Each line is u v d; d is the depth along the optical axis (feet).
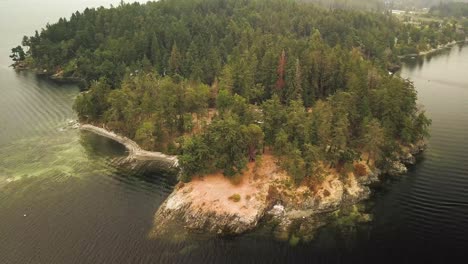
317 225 305.94
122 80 561.43
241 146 344.28
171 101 443.73
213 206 316.40
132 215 318.86
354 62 506.07
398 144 398.21
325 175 343.05
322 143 356.59
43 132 478.18
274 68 498.69
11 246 284.20
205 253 278.46
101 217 316.40
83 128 487.61
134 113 451.53
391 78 469.98
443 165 386.73
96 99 498.28
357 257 275.18
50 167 395.96
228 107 426.92
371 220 311.47
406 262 270.05
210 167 349.61
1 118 516.32
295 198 324.80
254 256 276.21
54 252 278.05
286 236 294.87
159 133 429.38
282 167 346.95
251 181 341.00
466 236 293.84
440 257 274.36
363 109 400.06
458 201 333.62
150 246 284.41
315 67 492.13
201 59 608.19
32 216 317.83
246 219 305.12
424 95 589.73
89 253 276.82
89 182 369.30
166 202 330.95
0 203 335.26
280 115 369.09
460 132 454.40
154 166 398.62
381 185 357.00
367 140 364.99
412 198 338.13
